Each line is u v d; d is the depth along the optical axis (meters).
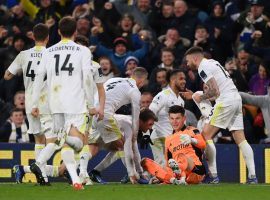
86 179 33.19
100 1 51.56
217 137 41.19
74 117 28.69
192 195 27.20
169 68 44.00
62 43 29.36
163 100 36.75
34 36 34.09
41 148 34.69
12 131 41.06
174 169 32.91
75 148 28.64
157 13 50.22
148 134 37.25
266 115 38.81
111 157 35.78
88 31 48.75
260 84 44.25
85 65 28.83
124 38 48.12
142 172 34.91
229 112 34.28
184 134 33.16
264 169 38.62
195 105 41.66
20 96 42.12
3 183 35.88
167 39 46.97
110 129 34.38
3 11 52.59
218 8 48.59
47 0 50.81
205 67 34.19
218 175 38.66
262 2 50.75
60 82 28.89
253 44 47.34
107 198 26.06
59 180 37.91
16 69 34.28
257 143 41.84
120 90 34.19
